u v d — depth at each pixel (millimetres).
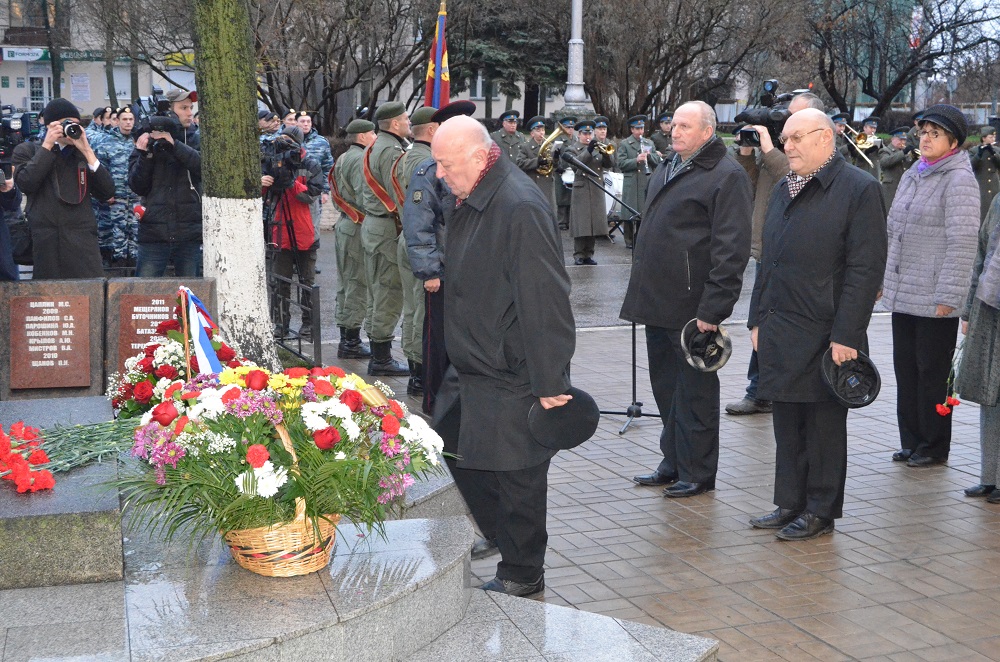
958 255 5898
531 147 16141
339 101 28453
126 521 4246
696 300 5648
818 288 5070
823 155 5078
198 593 3557
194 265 8320
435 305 6488
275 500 3541
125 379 5121
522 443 4160
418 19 22891
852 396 5070
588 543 5094
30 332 6152
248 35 6617
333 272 14609
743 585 4609
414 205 6406
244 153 6656
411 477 3801
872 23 35844
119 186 10984
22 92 41656
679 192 5637
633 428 7180
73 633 3254
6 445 3943
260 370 3816
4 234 6758
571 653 3672
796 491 5273
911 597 4504
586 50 27500
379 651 3516
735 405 7562
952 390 6262
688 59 26406
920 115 6238
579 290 13414
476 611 4016
